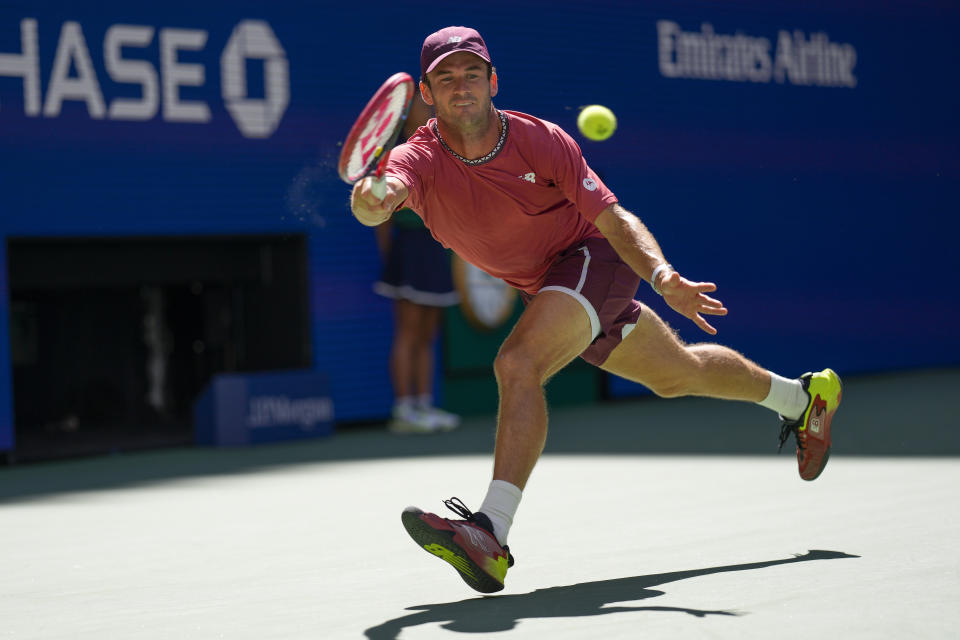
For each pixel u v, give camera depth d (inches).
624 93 1665.8
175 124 1348.4
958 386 1731.1
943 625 419.2
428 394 1456.7
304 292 1444.4
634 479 933.2
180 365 1569.9
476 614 466.3
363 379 1482.5
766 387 637.3
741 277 1781.5
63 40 1282.0
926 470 911.0
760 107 1804.9
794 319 1835.6
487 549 478.0
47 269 1334.9
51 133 1275.8
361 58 1472.7
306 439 1364.4
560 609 468.4
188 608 513.3
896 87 1963.6
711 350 614.5
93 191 1300.4
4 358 1258.0
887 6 1956.2
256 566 619.2
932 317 1994.3
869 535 625.9
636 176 1678.2
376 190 468.1
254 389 1320.1
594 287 544.7
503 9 1562.5
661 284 484.7
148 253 1401.3
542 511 779.4
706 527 684.7
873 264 1927.9
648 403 1700.3
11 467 1237.1
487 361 1611.7
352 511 817.5
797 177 1843.0
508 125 529.3
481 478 985.5
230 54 1384.1
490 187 537.6
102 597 550.9
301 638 440.5
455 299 1434.5
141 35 1327.5
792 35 1844.2
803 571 531.2
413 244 1413.6
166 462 1204.5
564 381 1692.9
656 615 447.2
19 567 645.3
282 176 1418.6
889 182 1948.8
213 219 1373.0
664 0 1707.7
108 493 977.5
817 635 408.5
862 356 1911.9
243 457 1219.9
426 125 548.1
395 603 501.7
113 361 1541.6
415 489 927.0
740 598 475.2
